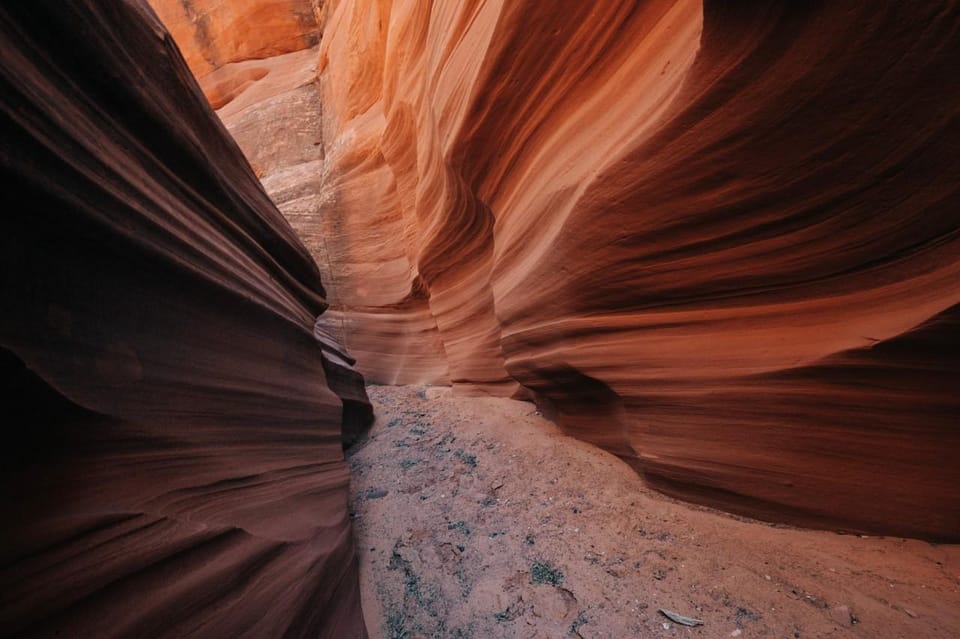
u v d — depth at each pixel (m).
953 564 2.06
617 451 4.24
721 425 2.83
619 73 3.13
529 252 4.54
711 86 1.93
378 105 12.98
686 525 3.03
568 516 3.58
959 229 1.70
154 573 1.56
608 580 2.78
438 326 9.35
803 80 1.70
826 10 1.49
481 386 8.03
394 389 10.89
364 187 12.84
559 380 4.51
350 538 3.56
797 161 1.95
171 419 1.97
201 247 2.54
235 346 2.83
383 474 5.36
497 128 4.52
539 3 3.33
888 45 1.46
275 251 4.36
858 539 2.40
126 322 1.83
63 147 1.53
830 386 2.25
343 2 14.47
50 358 1.37
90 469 1.50
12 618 1.12
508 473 4.60
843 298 2.23
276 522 2.50
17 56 1.40
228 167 3.48
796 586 2.29
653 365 3.20
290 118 17.45
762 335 2.58
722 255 2.56
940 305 1.73
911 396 2.02
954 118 1.50
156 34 2.47
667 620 2.38
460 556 3.43
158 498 1.73
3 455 1.22
